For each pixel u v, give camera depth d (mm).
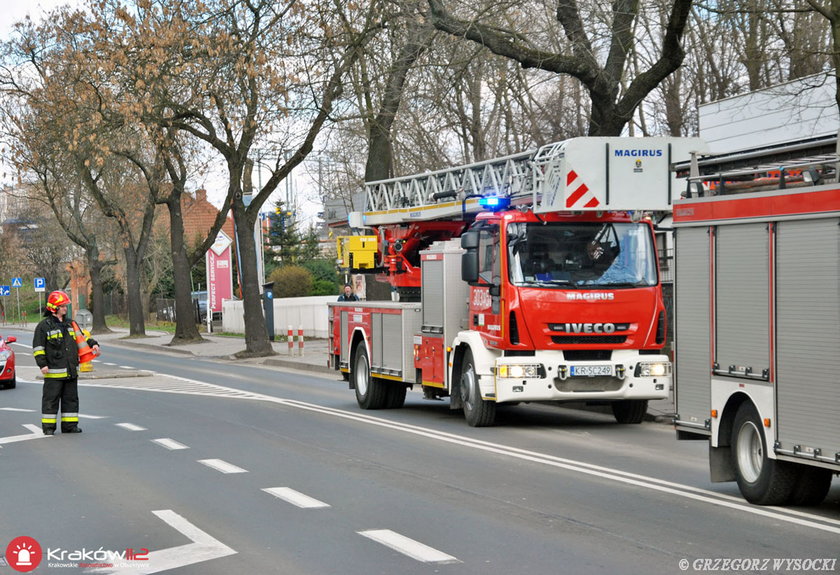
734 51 28031
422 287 16828
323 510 9109
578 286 14547
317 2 24266
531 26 23141
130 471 11648
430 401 20812
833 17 15328
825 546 7496
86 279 79000
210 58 26125
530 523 8430
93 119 30469
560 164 14297
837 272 8141
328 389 23594
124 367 32719
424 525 8406
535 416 17281
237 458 12547
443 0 21750
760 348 9000
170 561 7273
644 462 11914
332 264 65938
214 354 38438
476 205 16922
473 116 34156
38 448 13898
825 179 8586
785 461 8789
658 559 7113
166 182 47781
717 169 19234
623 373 14609
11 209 78125
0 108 39406
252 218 36312
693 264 9914
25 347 49688
